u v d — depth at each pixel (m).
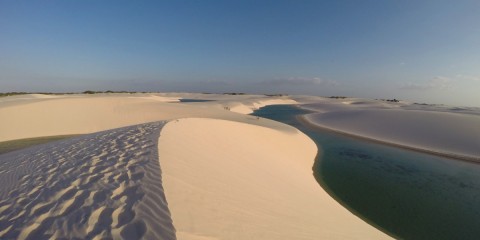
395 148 19.11
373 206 9.73
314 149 18.22
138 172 5.29
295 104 80.00
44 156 7.56
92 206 3.98
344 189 11.33
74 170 5.73
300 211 6.27
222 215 4.44
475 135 20.08
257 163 9.36
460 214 9.18
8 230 3.50
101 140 8.73
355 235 6.10
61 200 4.26
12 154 9.31
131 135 9.02
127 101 26.62
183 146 7.91
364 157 16.72
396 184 11.98
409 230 8.11
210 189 5.30
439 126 23.67
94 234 3.27
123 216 3.67
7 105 19.86
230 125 14.23
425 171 13.91
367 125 27.69
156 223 3.54
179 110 27.08
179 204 4.21
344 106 64.75
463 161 15.66
